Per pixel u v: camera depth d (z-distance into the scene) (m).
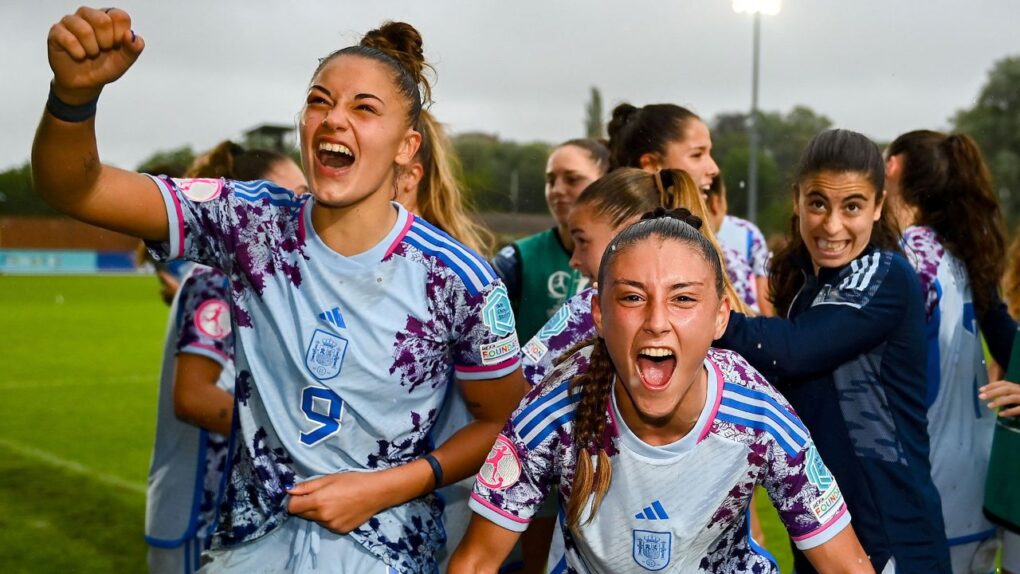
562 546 2.27
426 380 2.13
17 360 14.25
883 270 2.45
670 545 1.95
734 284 3.86
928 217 3.22
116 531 5.32
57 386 11.60
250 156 3.81
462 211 3.47
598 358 1.92
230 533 2.17
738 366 1.97
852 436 2.44
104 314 22.20
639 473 1.91
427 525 2.22
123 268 46.53
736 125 52.41
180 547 3.18
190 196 2.10
